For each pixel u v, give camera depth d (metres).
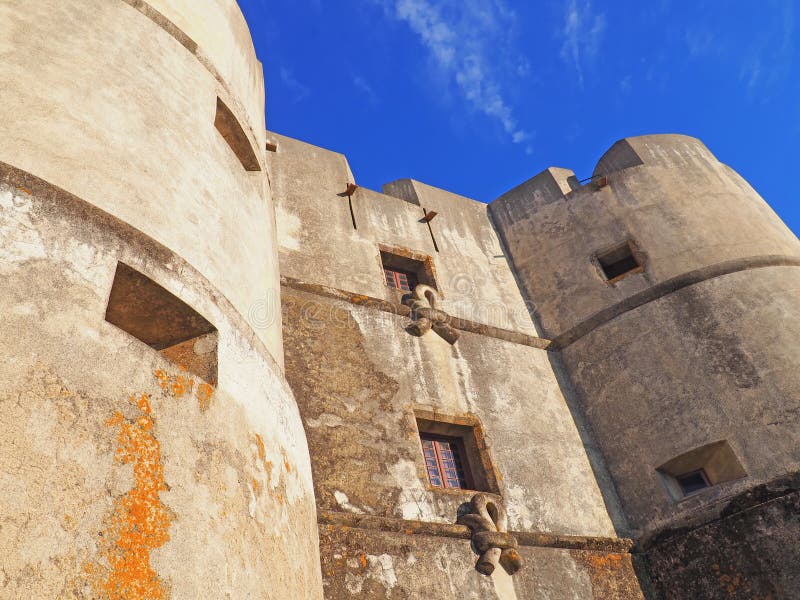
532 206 13.52
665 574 8.94
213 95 7.38
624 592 8.71
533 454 9.73
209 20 8.43
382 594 7.18
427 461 9.13
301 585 5.01
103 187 5.17
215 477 4.43
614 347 10.95
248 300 6.14
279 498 5.14
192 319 5.07
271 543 4.75
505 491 9.06
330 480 7.87
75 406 3.86
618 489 9.95
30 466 3.48
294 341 9.04
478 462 9.34
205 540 4.07
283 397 5.92
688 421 9.73
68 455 3.67
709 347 10.15
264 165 8.33
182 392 4.56
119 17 6.75
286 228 10.73
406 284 11.65
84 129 5.40
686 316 10.60
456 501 8.55
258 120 8.90
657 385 10.24
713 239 11.48
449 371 10.04
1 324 3.82
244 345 5.52
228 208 6.54
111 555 3.55
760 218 12.09
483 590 7.82
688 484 9.70
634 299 11.17
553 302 12.08
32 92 5.28
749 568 8.36
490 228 13.59
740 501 8.73
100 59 6.10
